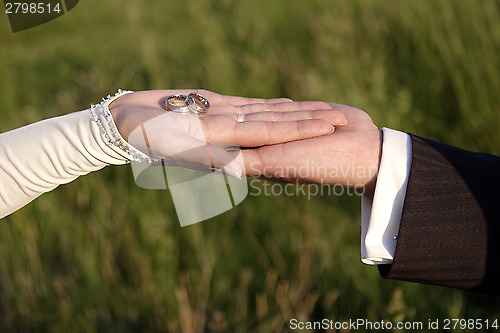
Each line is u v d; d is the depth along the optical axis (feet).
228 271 6.17
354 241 6.21
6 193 4.91
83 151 4.87
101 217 6.28
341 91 7.47
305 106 5.03
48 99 9.04
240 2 10.96
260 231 6.29
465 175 4.66
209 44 8.78
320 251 6.16
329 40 8.59
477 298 5.96
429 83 7.66
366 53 8.12
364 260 4.76
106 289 6.09
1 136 4.94
